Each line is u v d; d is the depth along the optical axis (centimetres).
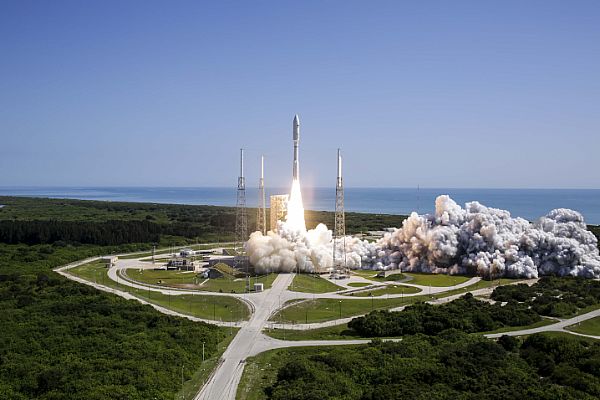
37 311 13425
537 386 9112
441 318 12650
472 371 9669
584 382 9150
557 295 15788
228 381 9869
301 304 15275
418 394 8762
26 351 10825
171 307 14938
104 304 14162
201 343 11562
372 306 15138
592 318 13562
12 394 8969
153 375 9612
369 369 9962
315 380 9419
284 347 11656
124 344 11100
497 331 12425
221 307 15062
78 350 10881
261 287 16775
